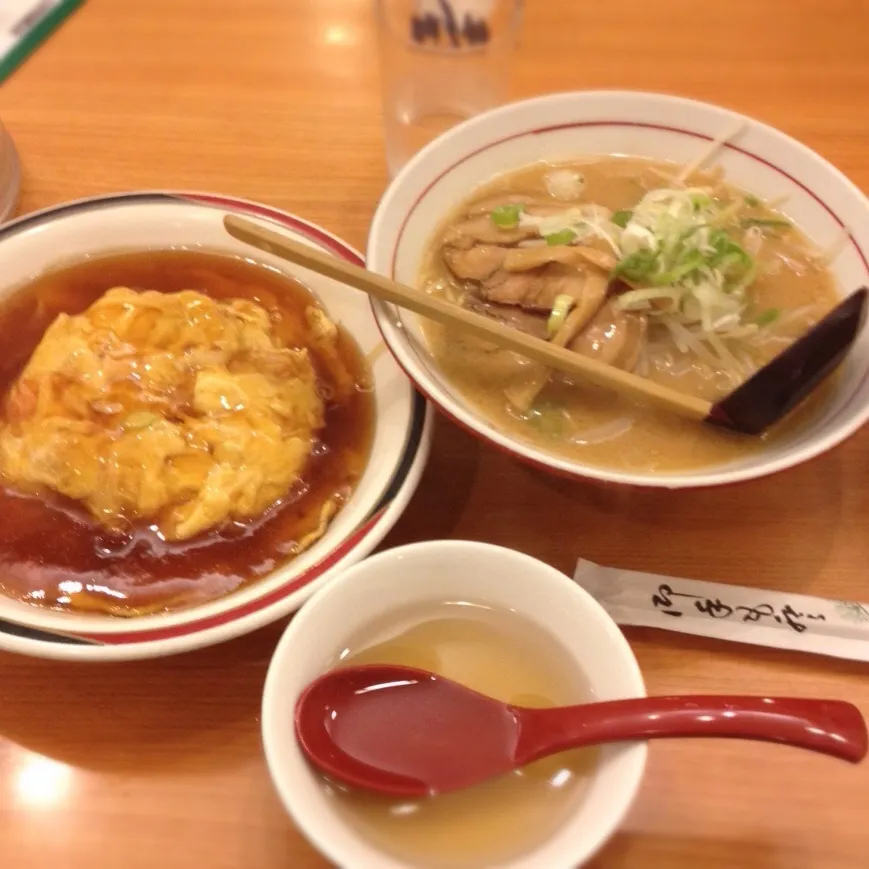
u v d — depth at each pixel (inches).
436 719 11.6
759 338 15.4
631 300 14.9
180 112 21.3
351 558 12.9
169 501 14.7
